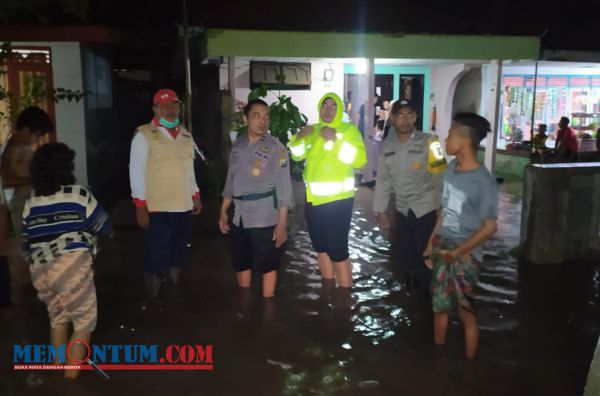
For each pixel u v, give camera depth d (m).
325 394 3.75
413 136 5.10
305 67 12.43
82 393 3.77
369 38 9.92
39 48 8.98
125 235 7.74
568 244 6.48
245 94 12.64
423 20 10.50
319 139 5.33
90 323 4.01
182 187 5.41
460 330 4.72
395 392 3.77
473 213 4.00
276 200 5.20
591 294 5.53
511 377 3.98
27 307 5.19
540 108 15.49
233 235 5.46
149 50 11.39
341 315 5.02
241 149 5.21
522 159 13.45
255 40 9.49
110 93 11.28
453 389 3.82
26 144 5.46
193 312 5.11
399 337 4.59
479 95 13.96
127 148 12.98
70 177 3.99
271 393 3.77
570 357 4.27
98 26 8.62
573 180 6.37
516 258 6.61
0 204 4.97
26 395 3.74
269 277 5.40
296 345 4.45
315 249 5.71
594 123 15.30
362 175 12.27
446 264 4.12
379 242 7.41
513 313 5.07
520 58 10.66
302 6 10.11
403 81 14.63
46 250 3.85
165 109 5.32
